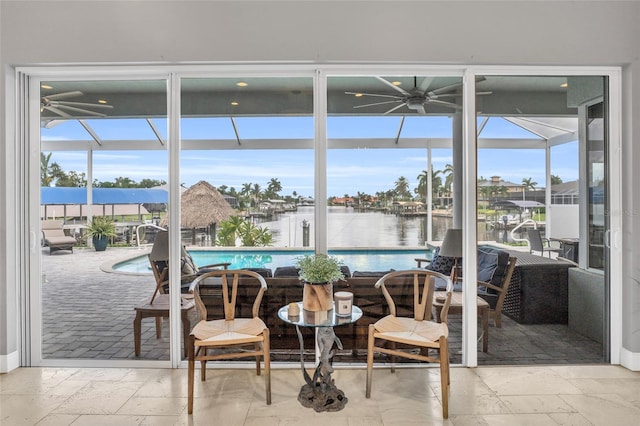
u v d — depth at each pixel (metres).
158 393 2.47
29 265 2.92
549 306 2.92
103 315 2.93
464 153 2.90
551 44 2.76
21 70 2.83
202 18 2.75
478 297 2.88
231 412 2.25
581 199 2.94
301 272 2.50
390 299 2.66
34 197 2.93
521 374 2.73
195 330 2.41
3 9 2.75
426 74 2.88
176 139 2.88
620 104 2.85
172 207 2.88
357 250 2.90
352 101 2.91
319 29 2.75
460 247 2.93
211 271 2.87
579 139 2.94
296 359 2.85
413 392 2.48
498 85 2.92
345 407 2.30
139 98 2.92
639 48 2.76
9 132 2.79
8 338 2.79
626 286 2.81
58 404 2.34
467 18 2.76
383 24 2.75
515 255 2.91
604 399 2.39
